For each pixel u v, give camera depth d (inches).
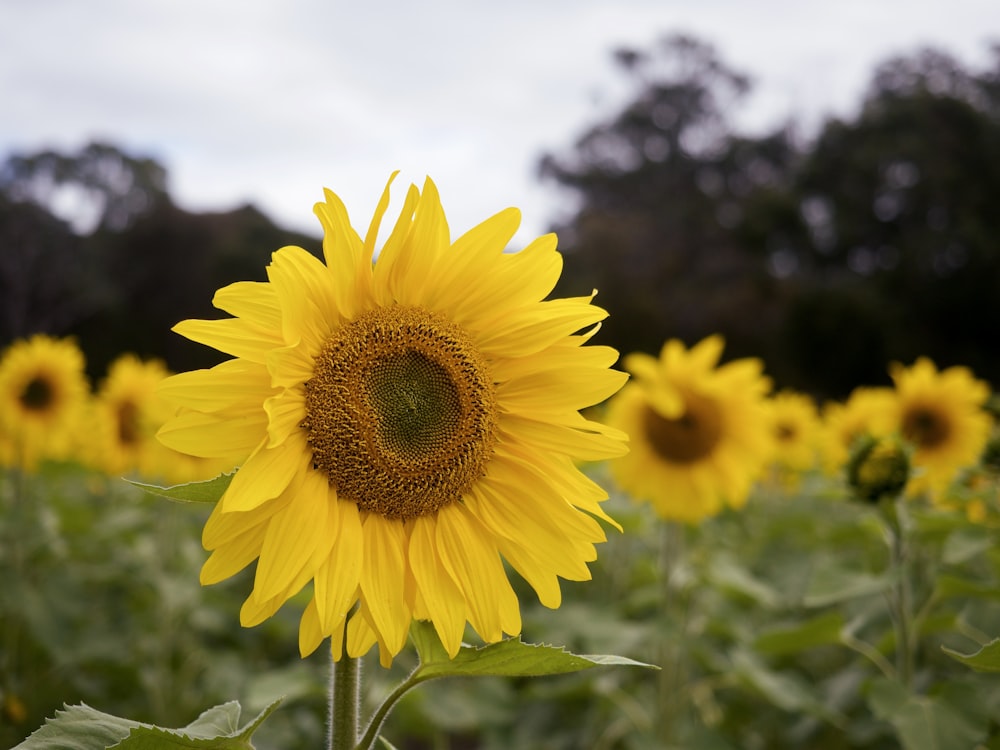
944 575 177.6
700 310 1924.2
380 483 109.3
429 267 117.7
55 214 2071.9
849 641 189.8
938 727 160.2
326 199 108.7
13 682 252.7
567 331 119.5
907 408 274.1
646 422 265.6
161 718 244.2
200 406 98.9
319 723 263.7
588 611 265.7
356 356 111.6
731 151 2810.0
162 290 1806.1
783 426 412.5
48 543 282.8
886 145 1881.2
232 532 99.3
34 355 306.2
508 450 119.8
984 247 1685.5
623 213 2571.4
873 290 1739.7
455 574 110.6
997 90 2169.0
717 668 252.1
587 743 266.5
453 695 254.7
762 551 341.1
